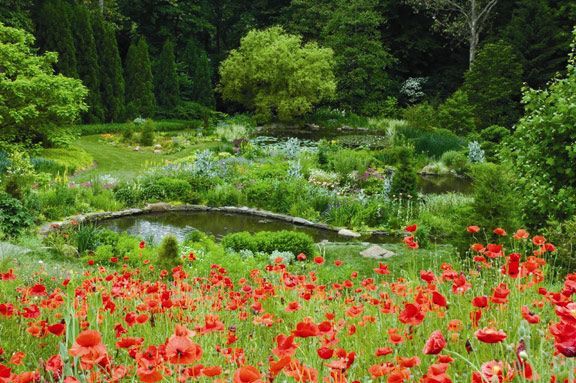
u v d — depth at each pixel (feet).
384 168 64.85
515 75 94.48
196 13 134.10
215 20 139.13
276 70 110.73
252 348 9.94
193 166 59.11
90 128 87.86
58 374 6.15
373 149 83.82
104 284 16.69
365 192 53.11
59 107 58.54
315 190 50.60
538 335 8.14
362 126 115.75
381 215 43.60
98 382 6.31
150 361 6.11
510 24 105.09
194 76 121.19
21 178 43.78
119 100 99.09
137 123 98.02
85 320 10.42
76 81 61.26
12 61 59.06
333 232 43.27
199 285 15.92
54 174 55.57
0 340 10.52
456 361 7.59
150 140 82.33
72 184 50.03
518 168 26.08
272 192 50.26
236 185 54.19
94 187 49.75
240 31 135.54
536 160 24.81
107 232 34.60
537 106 26.14
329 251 32.48
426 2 110.93
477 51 109.19
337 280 25.55
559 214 23.45
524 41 99.91
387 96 124.26
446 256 28.25
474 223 23.43
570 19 99.40
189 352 5.12
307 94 113.70
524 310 6.14
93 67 94.07
